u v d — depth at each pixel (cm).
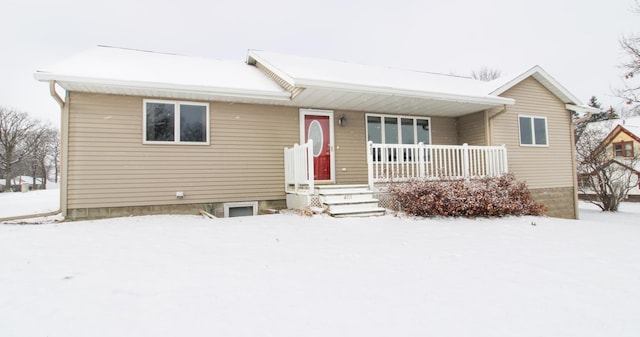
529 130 1073
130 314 237
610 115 2870
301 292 280
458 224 634
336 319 229
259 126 842
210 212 779
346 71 948
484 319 230
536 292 282
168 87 676
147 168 730
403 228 579
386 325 221
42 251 407
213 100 793
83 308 246
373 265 360
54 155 4638
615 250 436
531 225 643
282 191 859
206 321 226
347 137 946
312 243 461
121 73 688
